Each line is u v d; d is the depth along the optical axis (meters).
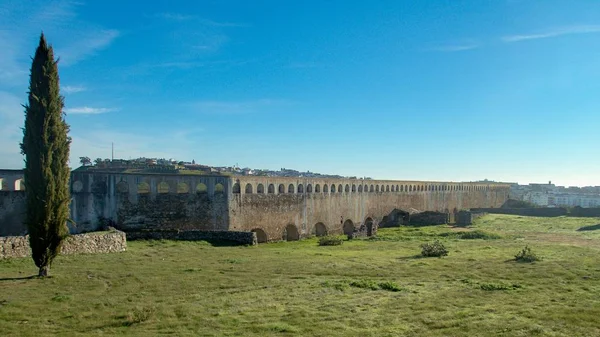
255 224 42.88
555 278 20.36
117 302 16.34
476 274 21.62
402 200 73.88
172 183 38.69
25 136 20.73
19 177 35.12
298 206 48.62
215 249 31.22
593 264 23.91
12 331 13.15
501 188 126.94
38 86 20.66
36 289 18.19
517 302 15.96
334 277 21.16
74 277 20.56
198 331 12.99
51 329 13.36
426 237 44.06
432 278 20.81
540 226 57.25
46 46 20.83
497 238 41.00
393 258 27.55
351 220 59.38
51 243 20.78
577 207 76.75
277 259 26.84
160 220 38.16
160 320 14.15
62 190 21.28
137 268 23.00
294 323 13.64
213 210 39.56
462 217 62.06
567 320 13.60
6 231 33.47
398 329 12.96
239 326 13.41
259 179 43.88
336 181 56.22
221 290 18.34
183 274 21.59
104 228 36.28
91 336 12.69
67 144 21.66
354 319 13.97
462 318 13.95
